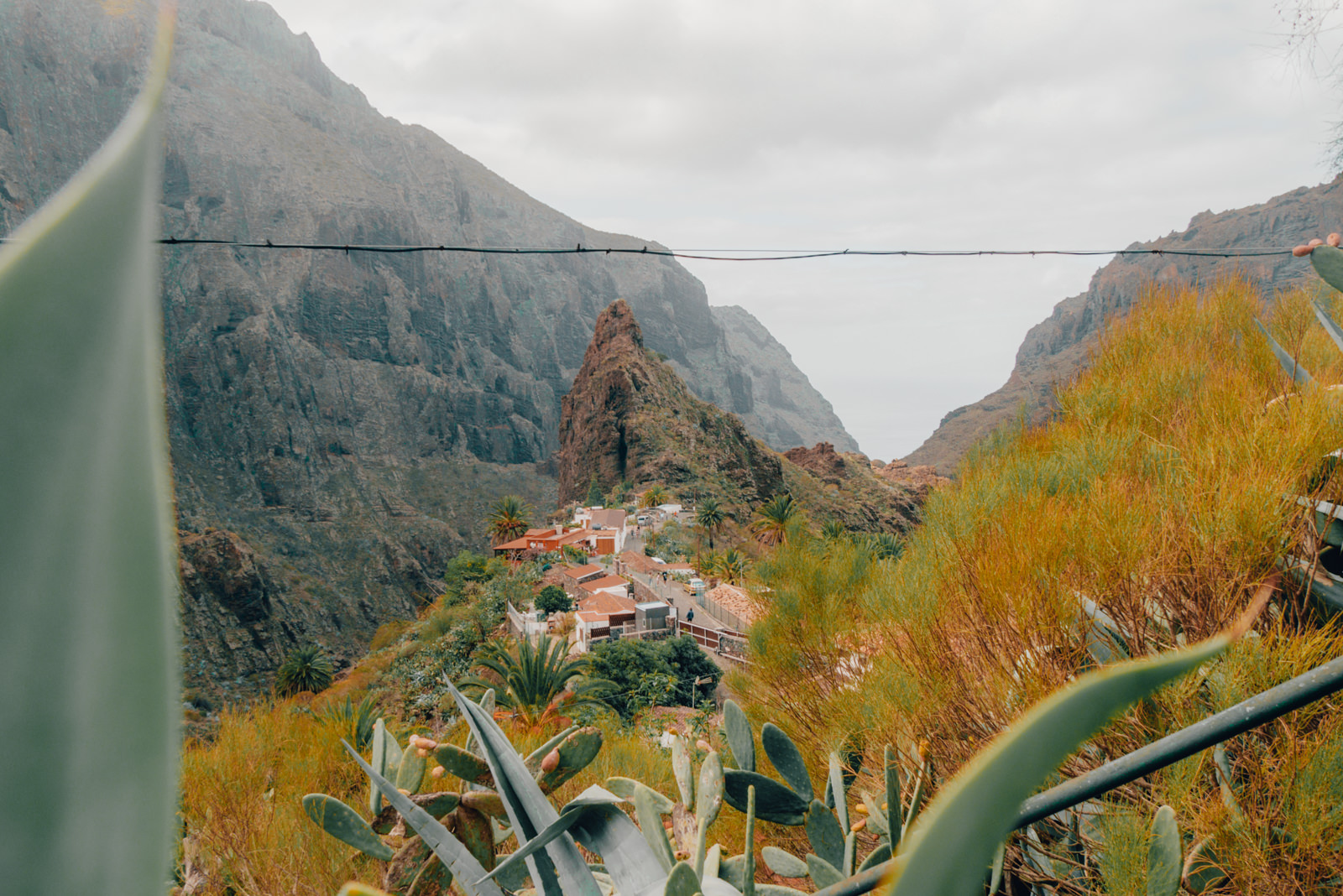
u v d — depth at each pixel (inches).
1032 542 102.6
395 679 1963.6
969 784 17.4
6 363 13.8
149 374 14.7
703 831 61.1
